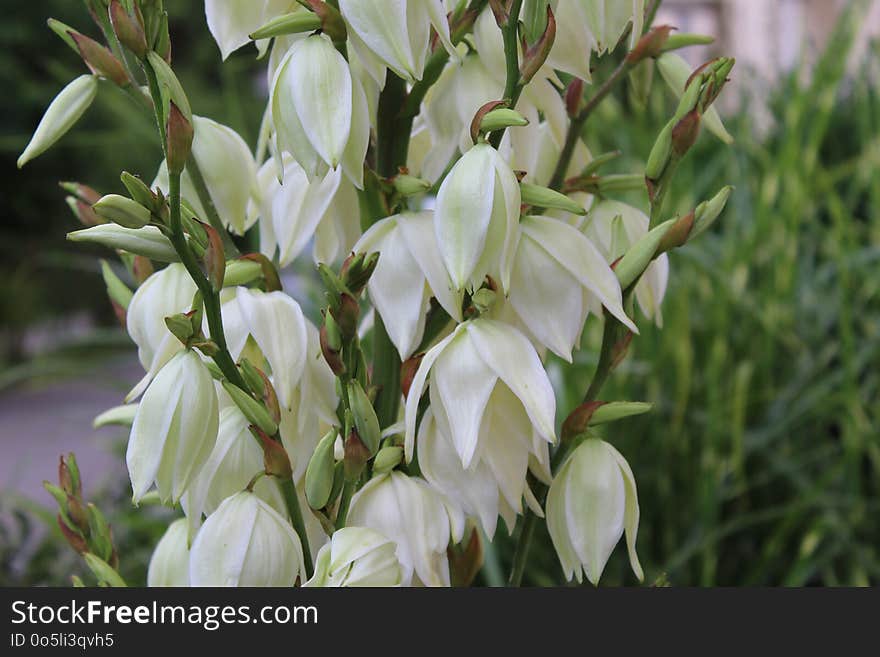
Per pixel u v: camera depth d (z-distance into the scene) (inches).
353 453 28.7
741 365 57.7
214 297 28.5
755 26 115.5
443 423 28.8
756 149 70.3
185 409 28.3
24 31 255.6
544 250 28.8
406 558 29.3
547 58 29.7
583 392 54.8
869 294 61.6
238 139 32.0
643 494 54.1
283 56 30.4
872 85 77.2
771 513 51.3
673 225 28.9
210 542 28.6
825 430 59.2
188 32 295.1
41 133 30.2
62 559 58.3
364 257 28.5
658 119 68.4
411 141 32.9
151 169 205.8
